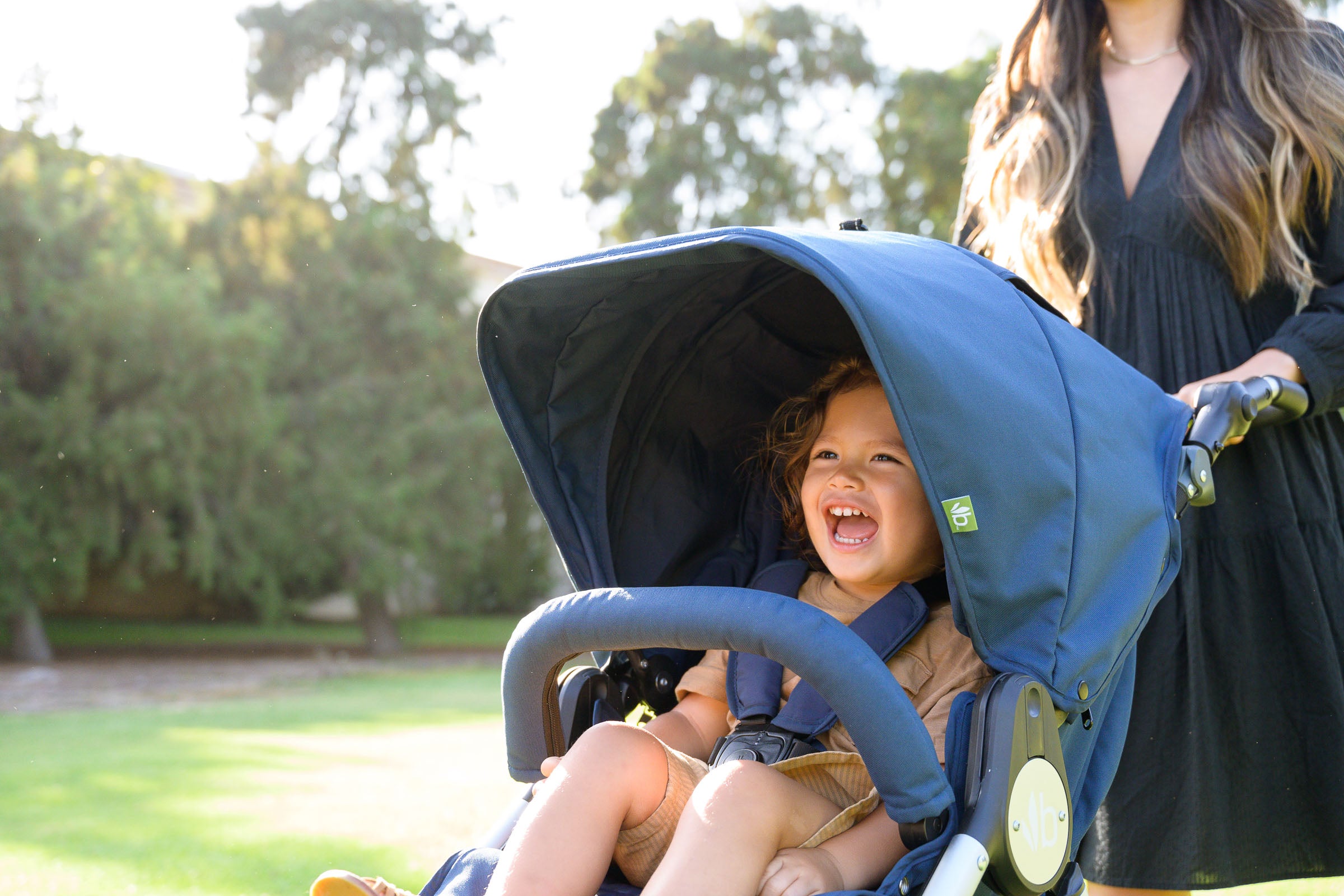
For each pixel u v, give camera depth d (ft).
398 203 60.39
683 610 4.31
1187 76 6.42
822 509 5.75
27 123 49.29
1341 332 5.80
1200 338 6.36
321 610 72.95
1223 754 6.21
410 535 54.49
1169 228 6.36
